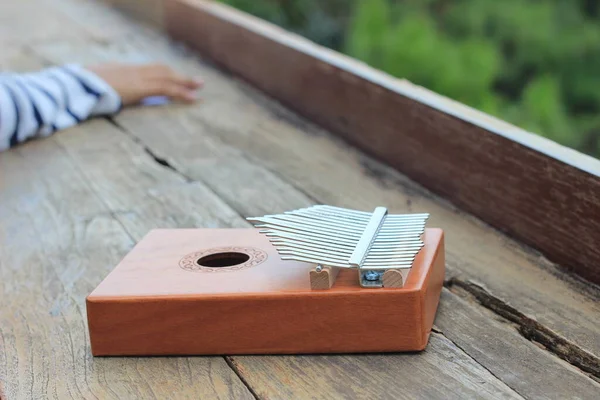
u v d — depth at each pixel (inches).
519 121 133.4
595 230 41.6
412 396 36.3
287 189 49.8
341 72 54.5
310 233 38.7
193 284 38.1
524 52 152.4
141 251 40.1
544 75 142.9
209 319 37.8
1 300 42.0
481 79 130.1
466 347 38.3
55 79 58.4
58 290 42.4
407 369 37.2
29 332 40.1
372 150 52.9
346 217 39.9
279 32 61.7
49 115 56.8
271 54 60.7
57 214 48.3
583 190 41.9
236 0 148.0
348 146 54.5
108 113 59.8
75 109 58.4
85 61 72.5
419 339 37.5
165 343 38.1
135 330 38.1
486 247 44.3
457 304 40.5
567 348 38.7
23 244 45.8
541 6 154.9
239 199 49.0
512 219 44.8
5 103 54.8
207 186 50.4
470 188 46.8
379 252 37.6
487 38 154.8
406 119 50.1
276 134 56.4
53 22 88.0
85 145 55.8
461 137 46.9
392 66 132.3
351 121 54.3
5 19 90.1
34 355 38.9
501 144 44.9
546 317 39.9
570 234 42.5
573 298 40.9
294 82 58.9
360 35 136.5
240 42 65.4
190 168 52.4
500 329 39.2
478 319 39.7
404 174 50.8
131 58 73.0
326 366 37.4
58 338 39.7
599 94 148.5
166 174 51.9
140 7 86.0
